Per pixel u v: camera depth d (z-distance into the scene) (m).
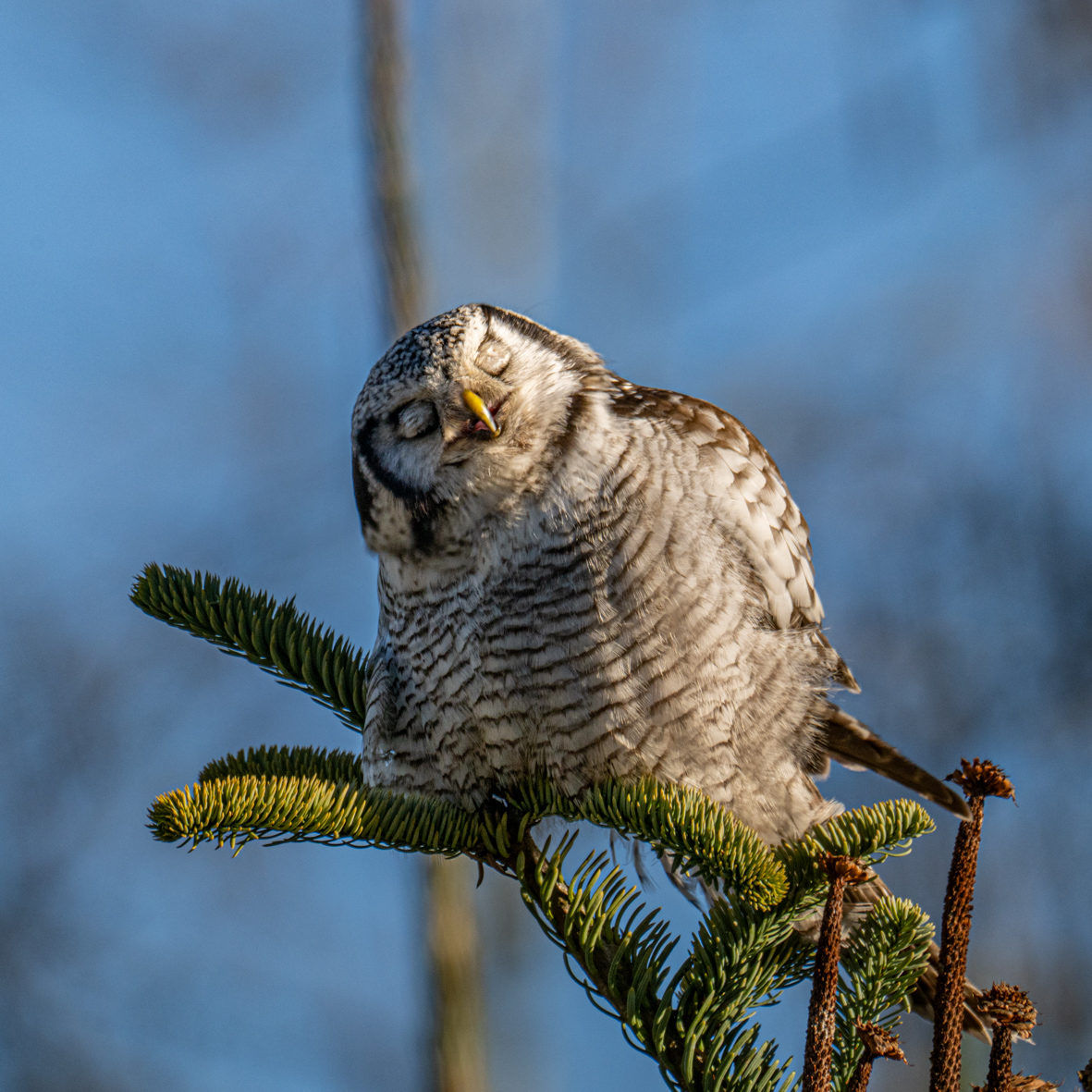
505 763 7.45
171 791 5.52
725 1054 5.31
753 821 7.50
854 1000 5.48
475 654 7.29
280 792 5.69
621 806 5.77
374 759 7.43
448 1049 11.61
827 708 7.83
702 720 7.20
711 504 7.32
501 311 8.20
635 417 7.48
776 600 7.65
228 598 7.80
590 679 7.14
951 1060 4.60
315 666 7.82
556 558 7.14
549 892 6.06
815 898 5.37
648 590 7.07
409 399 7.55
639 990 5.54
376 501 7.59
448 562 7.30
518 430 7.29
